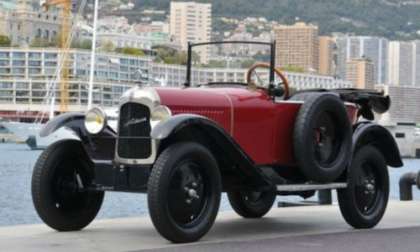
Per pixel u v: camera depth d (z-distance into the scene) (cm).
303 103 998
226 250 830
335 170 1006
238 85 1027
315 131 1001
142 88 893
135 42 16212
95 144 920
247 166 920
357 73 16850
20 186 3888
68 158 957
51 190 947
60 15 14338
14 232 964
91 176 970
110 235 941
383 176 1081
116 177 902
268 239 923
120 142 893
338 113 1014
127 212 2086
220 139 891
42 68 13600
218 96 948
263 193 1120
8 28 17988
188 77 1077
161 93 897
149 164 878
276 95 1003
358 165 1047
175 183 862
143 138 882
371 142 1084
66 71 11619
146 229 1000
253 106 967
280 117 993
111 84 8850
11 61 13550
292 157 1006
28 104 13075
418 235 973
